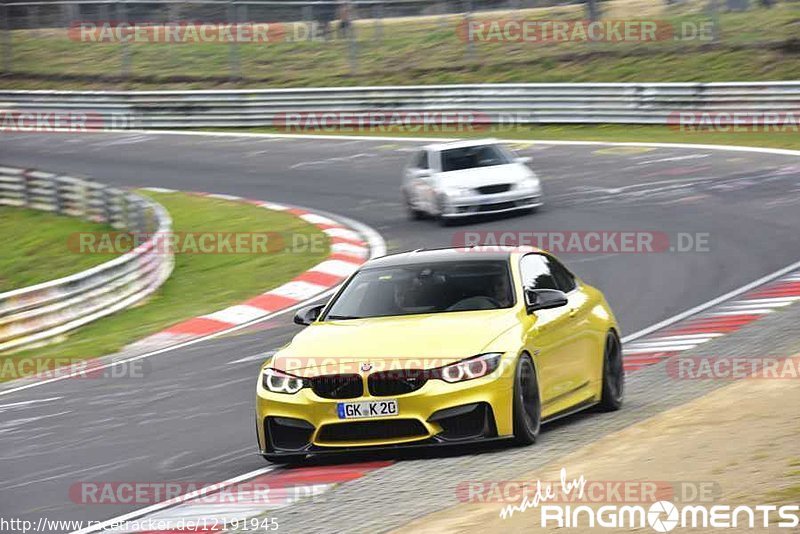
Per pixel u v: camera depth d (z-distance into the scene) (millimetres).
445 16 138375
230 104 123000
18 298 50125
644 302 46719
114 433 31969
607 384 29281
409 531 19094
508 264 27781
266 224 77000
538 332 26062
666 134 98562
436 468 23781
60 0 152250
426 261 28531
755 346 36062
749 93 97562
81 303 53344
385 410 24188
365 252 64750
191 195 92000
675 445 22750
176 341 47719
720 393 28297
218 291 58938
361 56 135250
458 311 26516
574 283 30062
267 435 25219
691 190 73188
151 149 115125
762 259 52844
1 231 85188
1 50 148500
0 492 26297
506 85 110375
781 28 117000
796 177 73938
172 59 142250
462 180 69438
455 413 24078
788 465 19406
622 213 68000
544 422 26094
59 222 85000
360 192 86062
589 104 106562
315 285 57688
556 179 82375
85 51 148250
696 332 39938
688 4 122688
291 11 141625
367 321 26594
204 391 36719
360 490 22734
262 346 43938
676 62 116875
